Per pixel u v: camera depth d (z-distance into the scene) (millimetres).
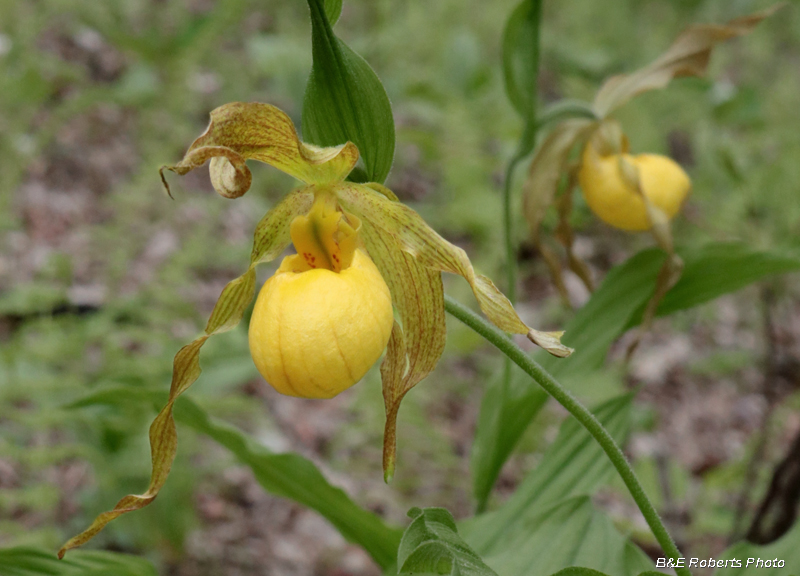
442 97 939
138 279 664
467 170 839
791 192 662
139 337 526
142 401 399
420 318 372
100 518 351
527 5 437
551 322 832
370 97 355
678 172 461
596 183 463
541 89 1133
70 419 470
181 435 490
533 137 449
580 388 550
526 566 379
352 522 403
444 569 340
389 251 370
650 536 508
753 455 522
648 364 812
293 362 347
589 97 876
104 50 987
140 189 700
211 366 507
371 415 583
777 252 435
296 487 400
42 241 697
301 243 367
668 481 539
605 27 1309
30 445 517
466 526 410
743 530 499
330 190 366
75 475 505
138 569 383
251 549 520
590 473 414
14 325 602
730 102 633
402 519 564
